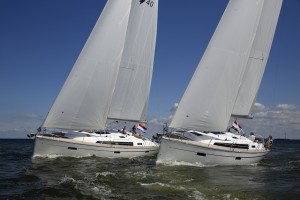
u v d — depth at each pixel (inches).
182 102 831.1
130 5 949.2
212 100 834.2
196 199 483.8
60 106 884.6
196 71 835.4
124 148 923.4
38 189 526.6
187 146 775.1
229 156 802.8
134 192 517.0
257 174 706.2
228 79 840.9
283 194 523.5
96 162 816.9
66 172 677.3
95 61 911.7
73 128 900.0
